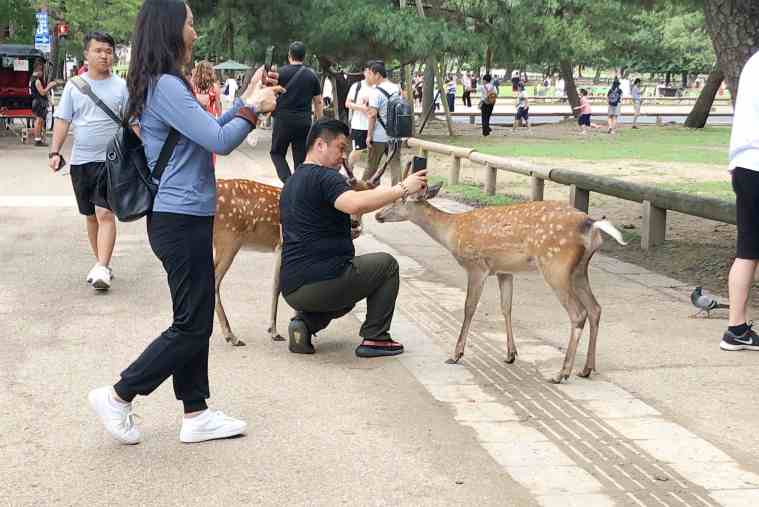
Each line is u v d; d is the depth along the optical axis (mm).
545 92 61875
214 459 4395
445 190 15289
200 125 4215
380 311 6039
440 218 5973
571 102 39281
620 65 71688
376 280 5949
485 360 6047
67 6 33406
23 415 4914
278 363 5906
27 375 5547
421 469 4305
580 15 36031
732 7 8539
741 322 6285
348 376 5668
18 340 6250
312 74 11180
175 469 4277
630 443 4656
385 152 13039
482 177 17641
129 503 3932
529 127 32750
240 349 6195
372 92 12914
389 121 12195
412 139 18203
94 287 7566
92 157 7684
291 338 6102
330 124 5855
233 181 6262
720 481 4219
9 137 24109
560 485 4152
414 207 5996
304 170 5902
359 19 23469
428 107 35000
